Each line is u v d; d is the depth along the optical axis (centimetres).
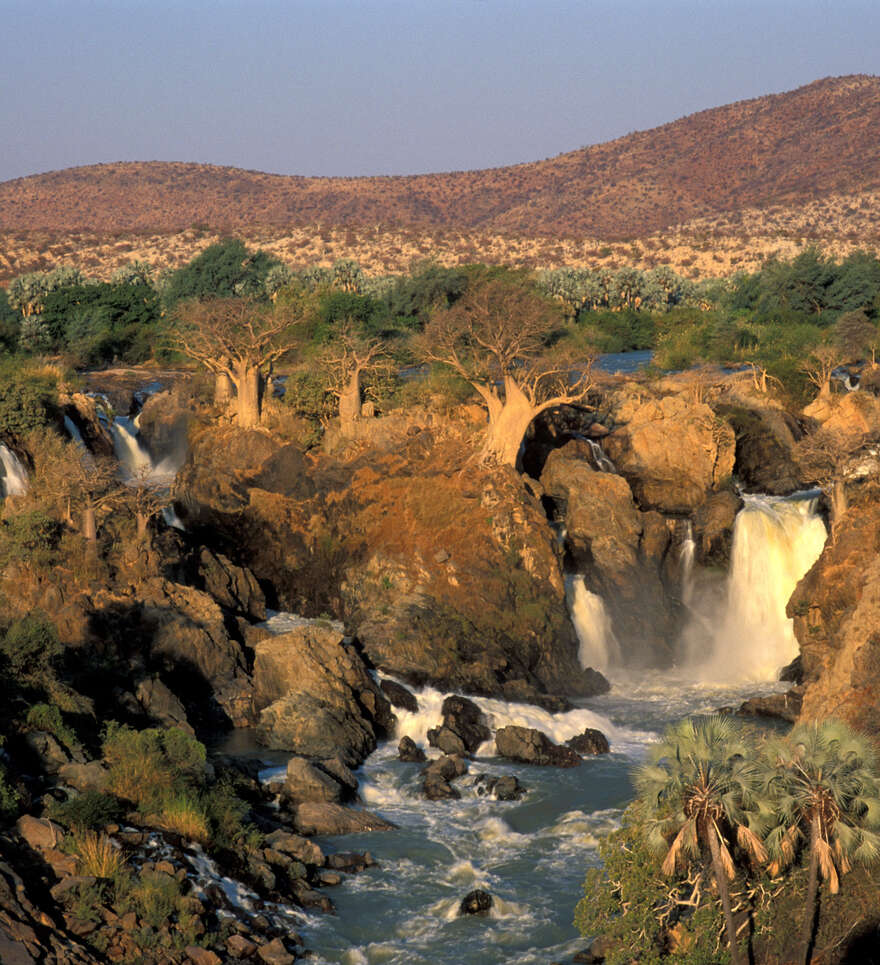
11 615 5209
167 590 5628
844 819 2638
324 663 5138
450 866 3816
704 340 15062
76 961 2873
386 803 4347
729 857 2570
